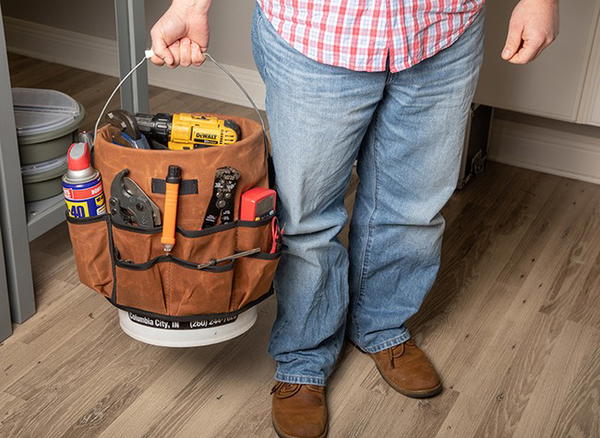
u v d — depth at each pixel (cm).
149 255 141
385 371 180
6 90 171
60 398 171
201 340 150
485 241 234
